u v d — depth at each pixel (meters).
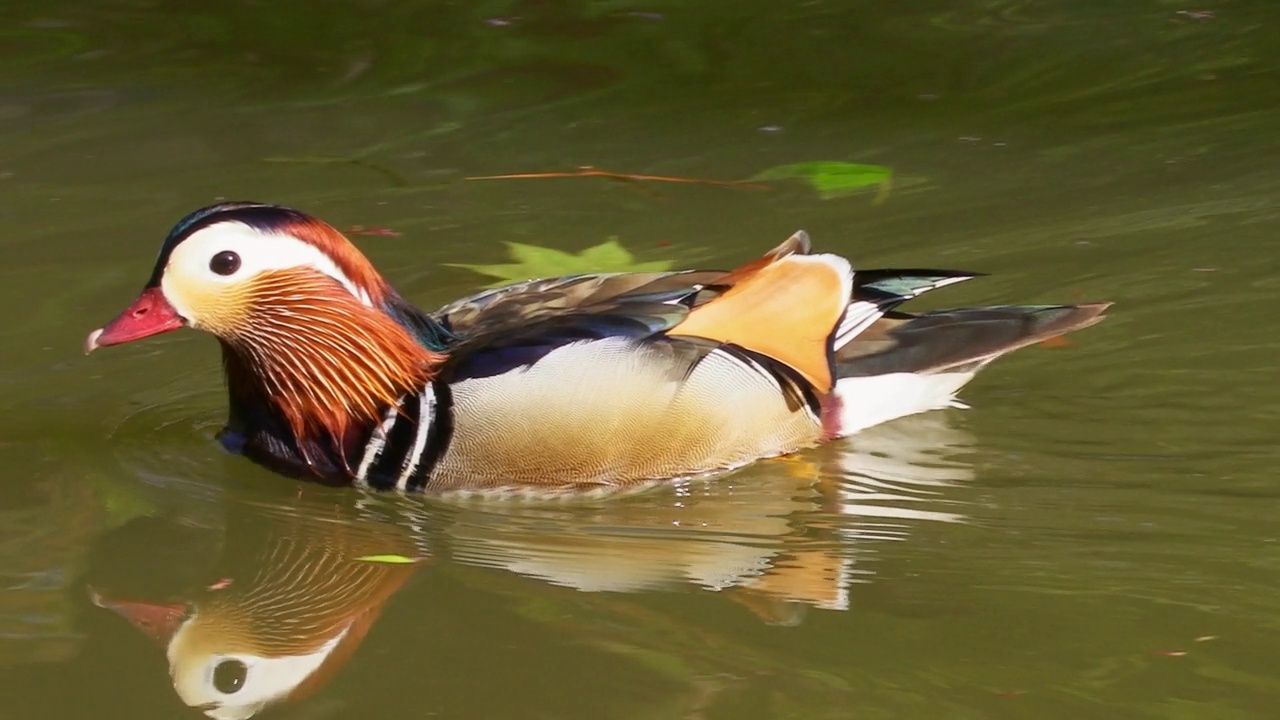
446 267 12.70
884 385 10.32
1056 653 7.64
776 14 19.16
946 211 13.59
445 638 7.93
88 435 10.52
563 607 8.26
